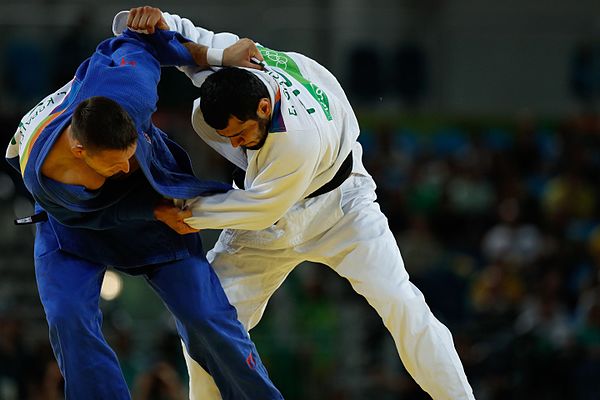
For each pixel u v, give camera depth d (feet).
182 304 39.45
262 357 80.53
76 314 37.50
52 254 38.40
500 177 106.11
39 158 35.58
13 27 111.34
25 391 76.74
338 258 42.86
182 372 78.07
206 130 41.52
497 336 82.58
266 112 37.63
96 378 37.70
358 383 80.53
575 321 86.53
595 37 120.16
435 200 100.94
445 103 118.73
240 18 115.24
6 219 94.58
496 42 119.44
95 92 36.60
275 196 38.58
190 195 38.32
